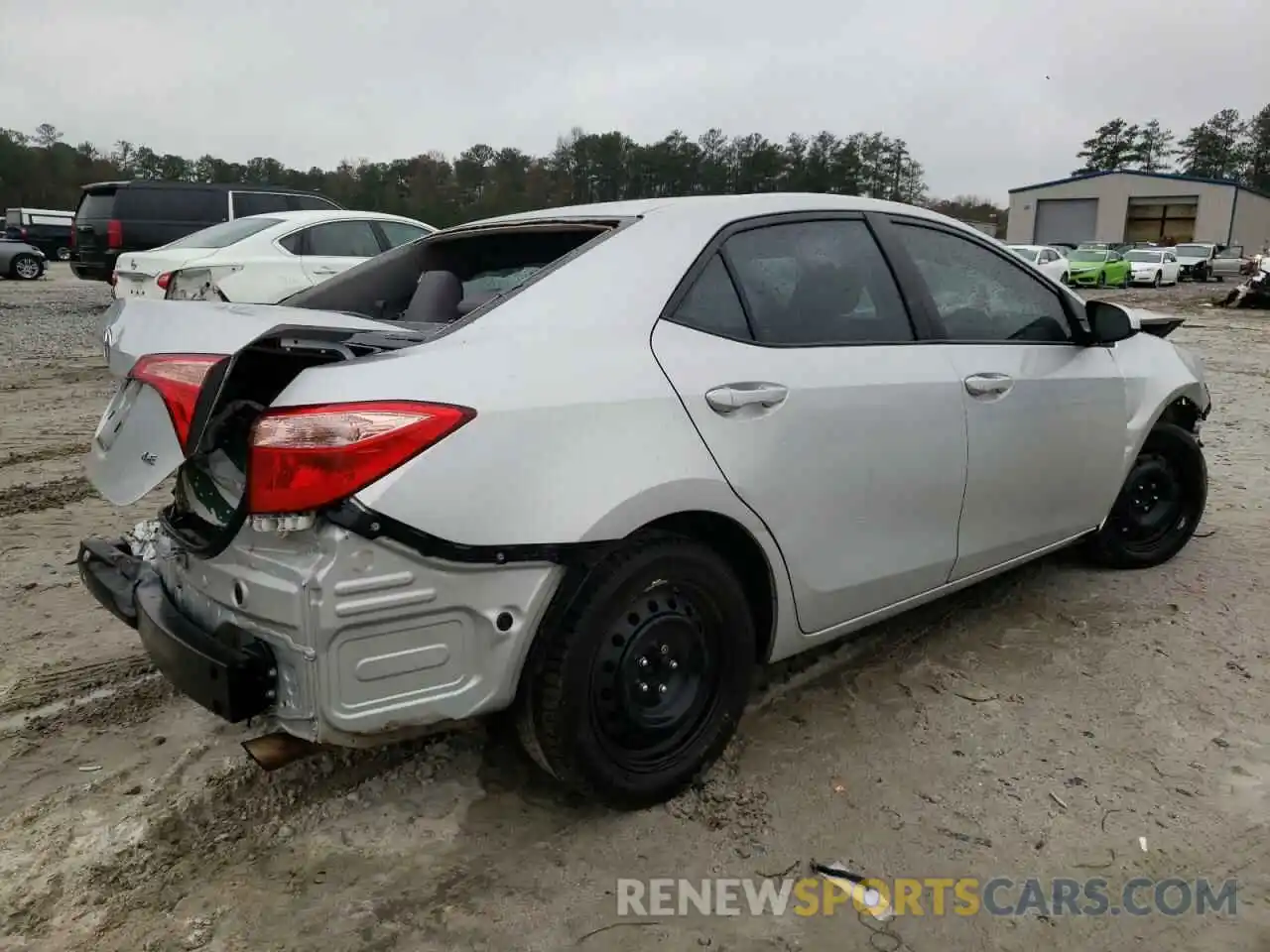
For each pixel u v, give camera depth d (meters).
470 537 2.24
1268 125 94.75
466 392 2.28
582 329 2.55
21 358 10.55
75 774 2.90
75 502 5.57
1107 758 3.04
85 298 18.44
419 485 2.17
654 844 2.63
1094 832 2.68
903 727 3.22
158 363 2.37
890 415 3.07
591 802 2.75
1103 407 3.96
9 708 3.28
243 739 3.10
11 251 23.91
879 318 3.21
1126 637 3.88
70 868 2.50
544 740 2.51
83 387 8.98
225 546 2.30
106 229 13.09
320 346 2.27
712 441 2.64
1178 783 2.90
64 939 2.27
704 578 2.68
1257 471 6.40
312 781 2.88
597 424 2.43
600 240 2.79
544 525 2.32
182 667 2.32
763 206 3.07
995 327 3.63
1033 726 3.22
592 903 2.40
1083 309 3.99
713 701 2.83
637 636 2.58
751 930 2.32
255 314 2.66
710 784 2.88
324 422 2.12
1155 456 4.50
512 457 2.29
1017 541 3.72
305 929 2.31
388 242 10.52
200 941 2.27
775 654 2.99
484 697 2.36
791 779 2.92
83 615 4.04
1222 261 39.25
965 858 2.58
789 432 2.80
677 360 2.65
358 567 2.15
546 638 2.45
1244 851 2.60
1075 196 61.25
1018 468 3.59
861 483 3.02
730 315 2.84
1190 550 4.87
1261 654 3.73
